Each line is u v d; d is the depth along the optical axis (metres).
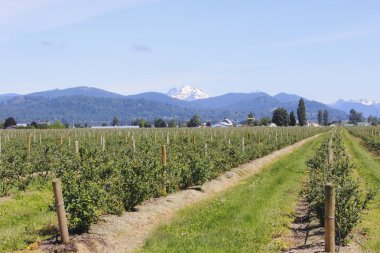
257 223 15.36
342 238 12.55
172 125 180.38
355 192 13.13
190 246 12.75
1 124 139.25
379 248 12.20
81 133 69.62
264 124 184.38
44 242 12.63
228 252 12.33
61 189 13.54
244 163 34.59
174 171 21.56
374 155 43.91
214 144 34.12
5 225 15.07
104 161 18.80
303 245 12.70
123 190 16.72
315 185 15.90
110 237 13.59
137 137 52.31
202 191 22.81
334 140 45.47
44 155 27.53
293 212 17.48
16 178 21.48
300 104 195.50
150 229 15.34
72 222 13.30
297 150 53.31
